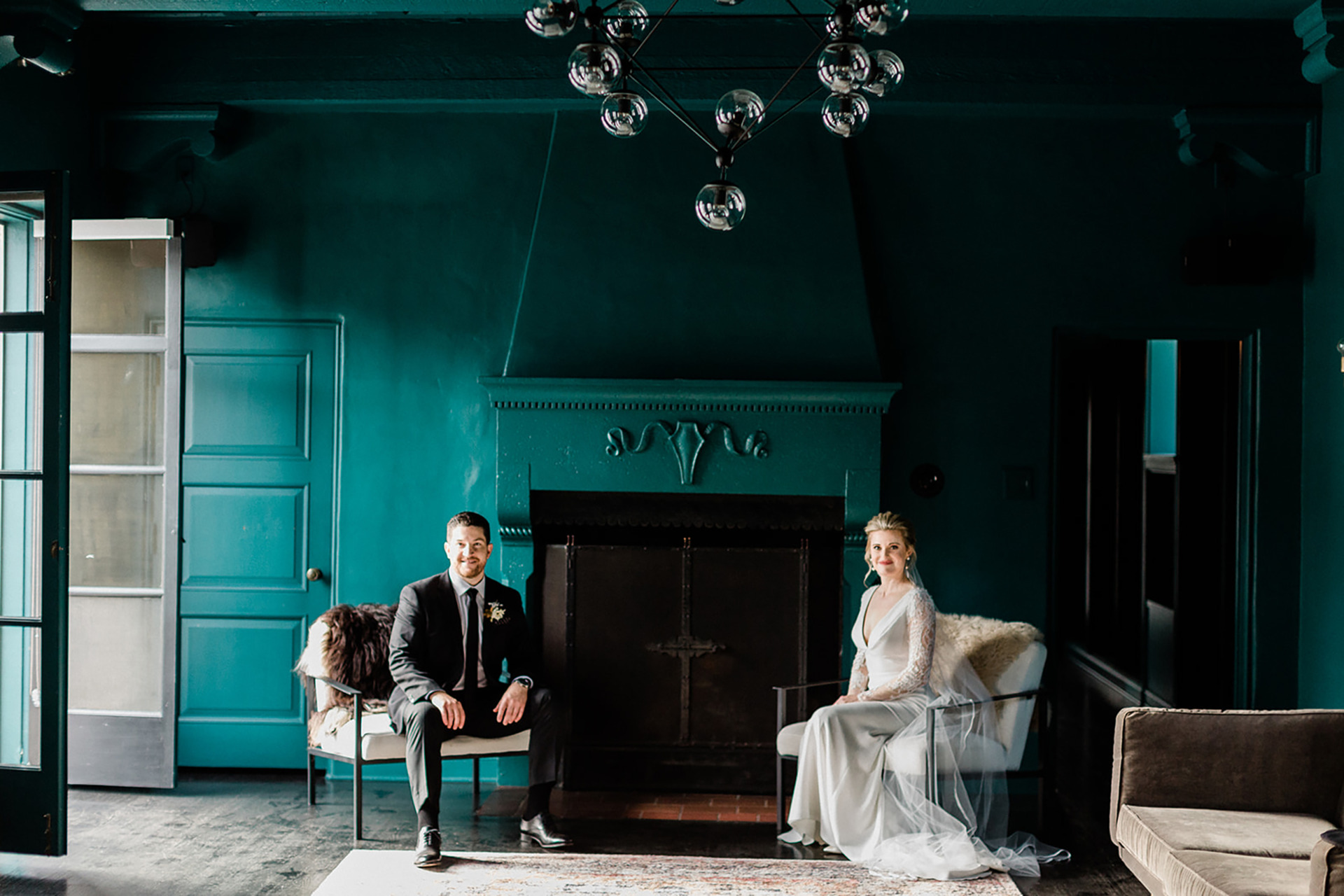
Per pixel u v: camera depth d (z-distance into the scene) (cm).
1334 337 460
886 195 500
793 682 476
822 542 493
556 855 398
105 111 497
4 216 395
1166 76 476
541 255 491
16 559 393
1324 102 470
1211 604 595
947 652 431
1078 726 613
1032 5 434
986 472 498
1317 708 470
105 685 477
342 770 500
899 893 360
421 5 439
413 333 508
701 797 472
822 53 276
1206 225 493
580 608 481
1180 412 601
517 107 497
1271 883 271
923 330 498
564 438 485
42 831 385
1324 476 467
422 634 424
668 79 482
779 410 481
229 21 494
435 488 508
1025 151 498
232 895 356
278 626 511
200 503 511
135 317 487
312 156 510
